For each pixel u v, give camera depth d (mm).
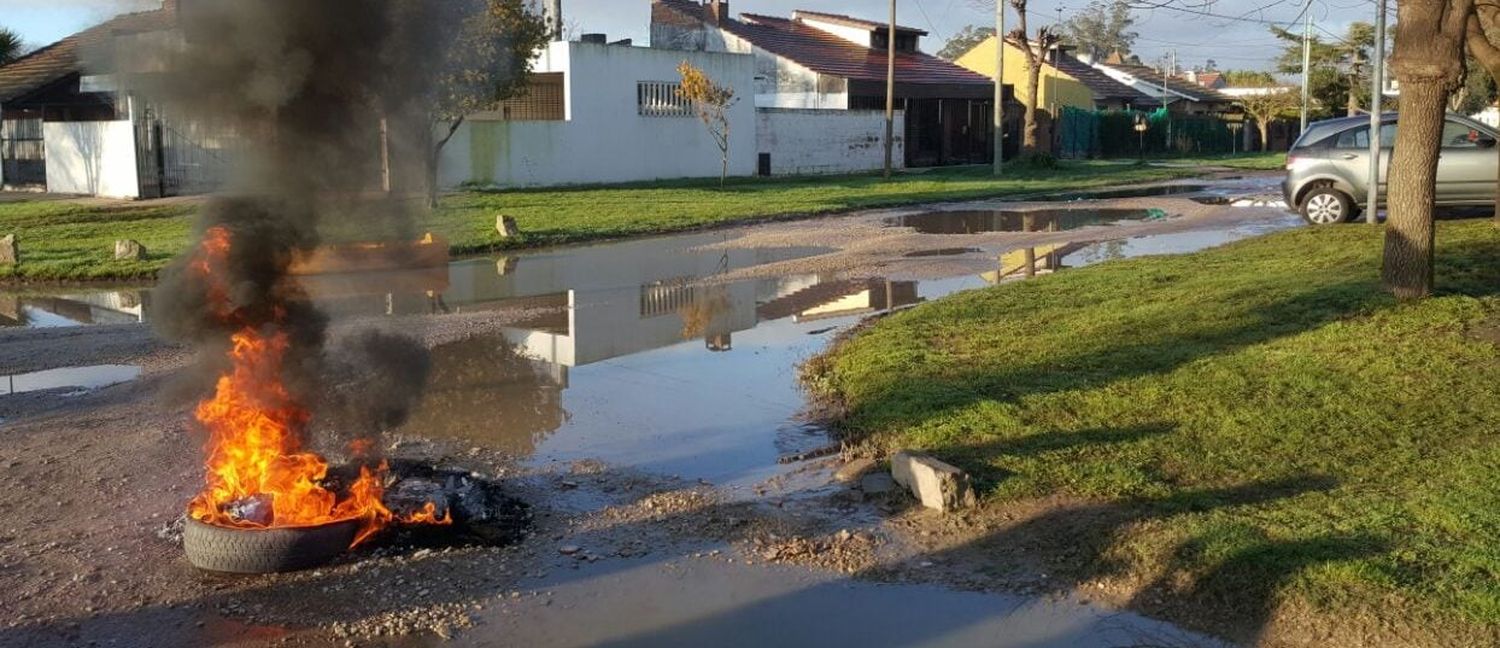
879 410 6969
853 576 4727
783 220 20781
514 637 4191
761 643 4152
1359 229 14297
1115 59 75312
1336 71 56219
